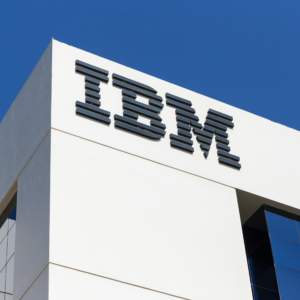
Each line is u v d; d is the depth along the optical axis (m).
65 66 25.42
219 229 24.27
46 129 23.64
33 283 20.36
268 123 29.95
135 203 23.03
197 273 22.45
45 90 25.06
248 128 28.97
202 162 26.06
